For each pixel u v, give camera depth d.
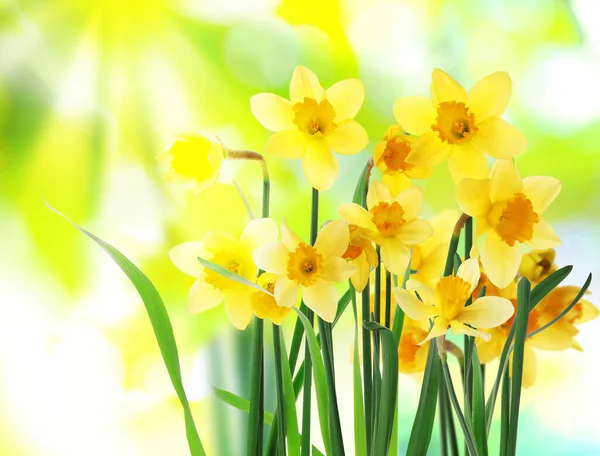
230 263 1.04
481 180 1.01
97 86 1.95
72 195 1.91
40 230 1.88
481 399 1.04
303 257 1.01
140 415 1.85
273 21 2.03
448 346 1.08
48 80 1.92
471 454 1.00
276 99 1.04
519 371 1.00
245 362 1.24
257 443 1.05
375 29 2.09
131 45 1.97
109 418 1.85
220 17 2.00
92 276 1.88
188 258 1.05
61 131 1.92
